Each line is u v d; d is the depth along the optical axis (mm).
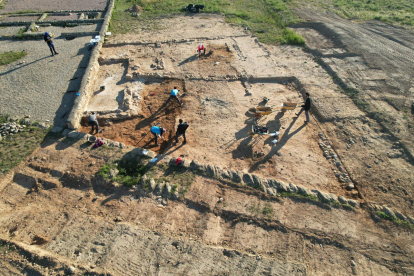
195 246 8234
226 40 21188
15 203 9695
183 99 14906
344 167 11062
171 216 9125
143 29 23016
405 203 9578
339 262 7980
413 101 14234
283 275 7551
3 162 10836
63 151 11391
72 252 8094
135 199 9672
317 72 17125
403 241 8406
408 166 10938
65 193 9977
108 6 26906
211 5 27969
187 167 10547
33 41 20469
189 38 21328
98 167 10648
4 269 7668
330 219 9000
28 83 15648
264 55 19078
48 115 13414
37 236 8500
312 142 12312
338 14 25797
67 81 15883
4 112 13531
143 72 16922
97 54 18000
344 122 13273
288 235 8594
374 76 16391
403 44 19766
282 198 9578
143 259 7887
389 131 12523
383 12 25688
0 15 25281
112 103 14609
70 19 24906
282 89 15828
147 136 12734
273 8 27562
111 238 8414
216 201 9484
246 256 8008
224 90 15562
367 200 9727
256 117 13492
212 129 12914
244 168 11000
